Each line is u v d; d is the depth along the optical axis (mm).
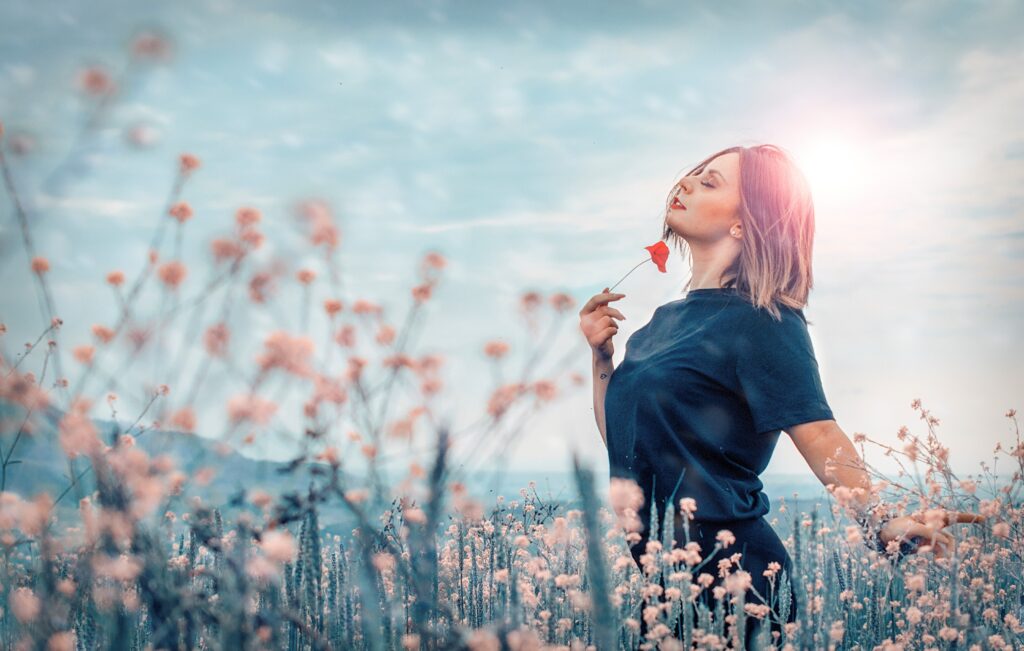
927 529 2439
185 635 1656
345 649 1982
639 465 2646
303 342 1763
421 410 1775
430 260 1997
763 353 2604
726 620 2225
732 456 2629
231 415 1663
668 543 2285
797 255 2758
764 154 2830
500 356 1793
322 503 1661
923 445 2674
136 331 1751
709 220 2842
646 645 2115
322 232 1968
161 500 1678
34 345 1771
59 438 1603
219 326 1774
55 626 1675
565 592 2324
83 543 1723
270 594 1858
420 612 1725
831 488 2537
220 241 1882
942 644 2381
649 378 2678
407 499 1987
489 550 2641
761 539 2572
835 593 2607
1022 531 2629
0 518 1695
